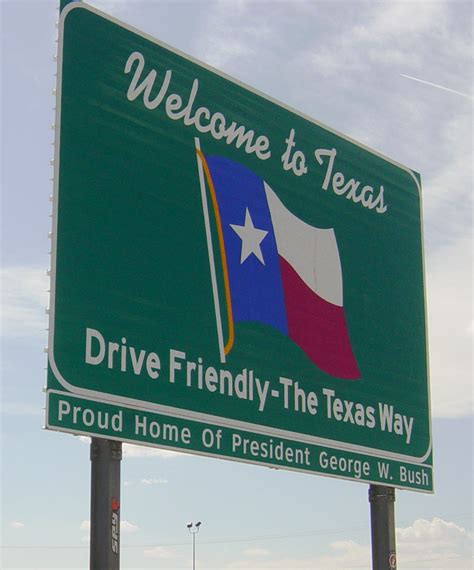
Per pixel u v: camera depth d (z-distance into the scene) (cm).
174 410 1180
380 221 1564
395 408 1512
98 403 1098
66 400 1070
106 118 1183
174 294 1216
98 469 1098
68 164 1130
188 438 1191
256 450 1276
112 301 1141
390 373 1520
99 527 1084
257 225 1352
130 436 1123
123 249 1168
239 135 1352
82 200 1136
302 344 1383
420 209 1647
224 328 1272
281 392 1332
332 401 1409
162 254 1212
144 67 1238
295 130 1443
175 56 1282
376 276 1536
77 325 1099
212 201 1293
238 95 1362
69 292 1101
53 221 1102
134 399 1138
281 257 1380
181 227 1245
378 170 1580
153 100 1243
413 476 1516
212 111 1319
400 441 1507
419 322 1597
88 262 1127
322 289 1436
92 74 1177
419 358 1581
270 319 1342
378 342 1512
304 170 1447
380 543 1473
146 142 1223
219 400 1242
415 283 1606
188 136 1280
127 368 1138
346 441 1414
